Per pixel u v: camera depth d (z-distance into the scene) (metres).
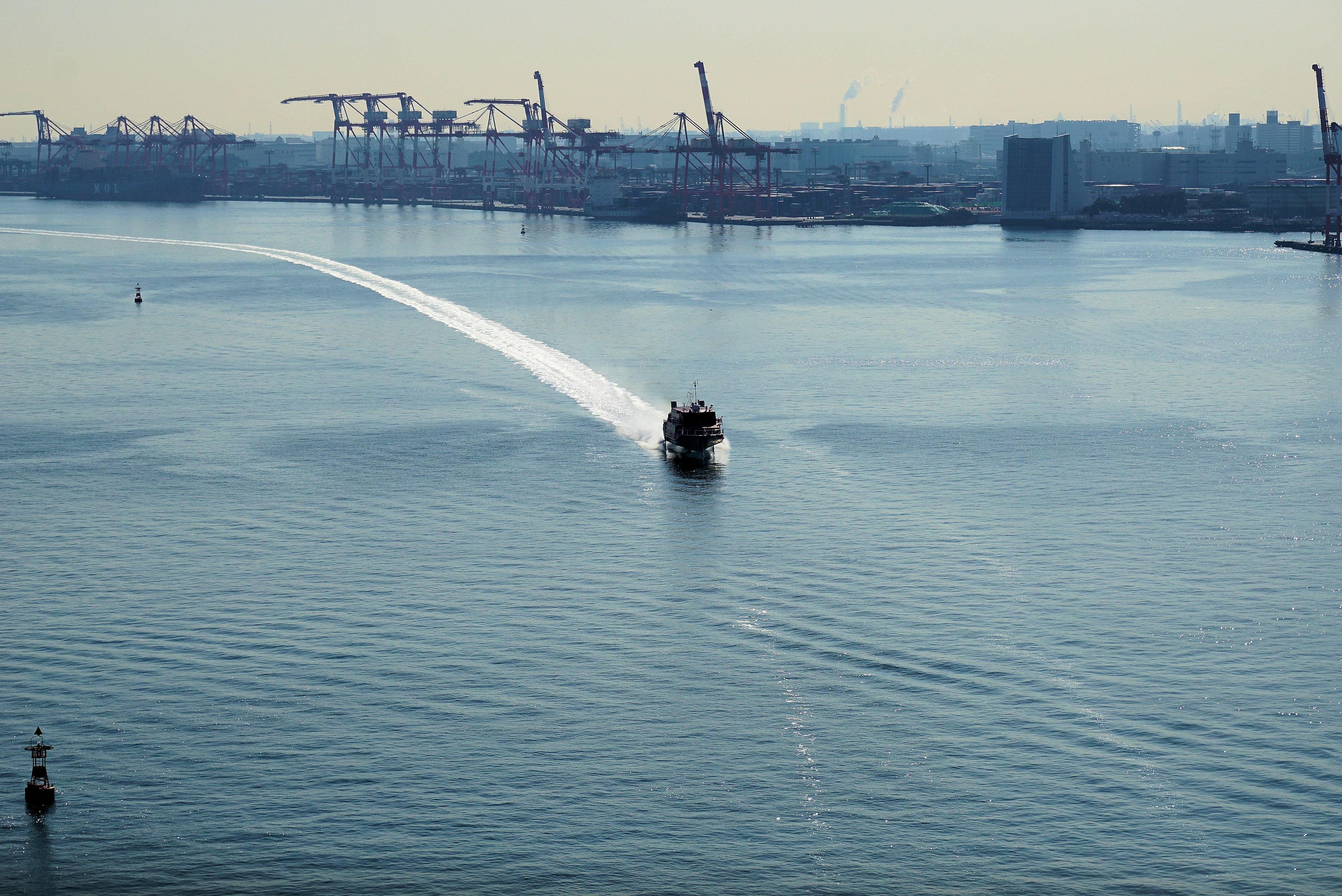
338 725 80.44
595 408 162.50
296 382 179.50
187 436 148.88
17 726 80.44
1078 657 89.00
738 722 80.75
